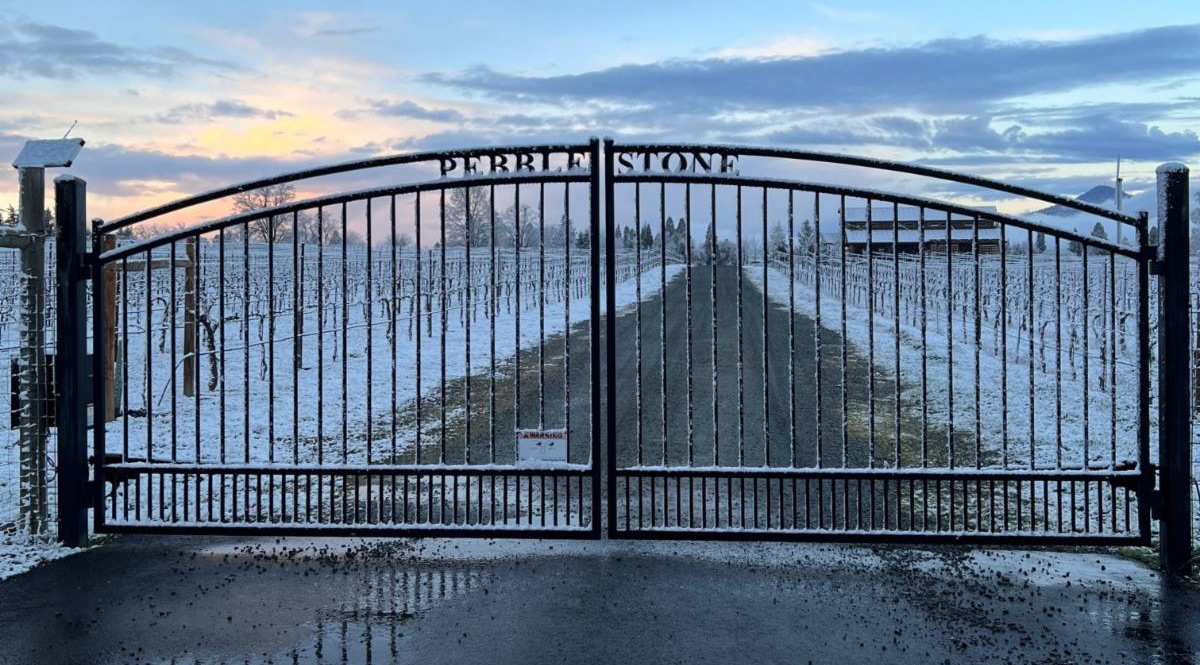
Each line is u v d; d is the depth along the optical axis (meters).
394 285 6.00
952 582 5.26
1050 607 4.88
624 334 22.64
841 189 5.77
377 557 5.76
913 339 20.88
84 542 6.07
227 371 15.66
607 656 4.26
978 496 5.78
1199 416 9.39
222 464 6.06
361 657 4.27
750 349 19.09
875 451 9.44
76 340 6.00
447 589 5.16
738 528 5.86
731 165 5.79
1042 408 11.91
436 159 5.95
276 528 5.97
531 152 5.86
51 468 7.38
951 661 4.21
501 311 29.55
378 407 12.25
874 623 4.65
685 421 11.20
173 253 6.13
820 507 5.84
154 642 4.46
